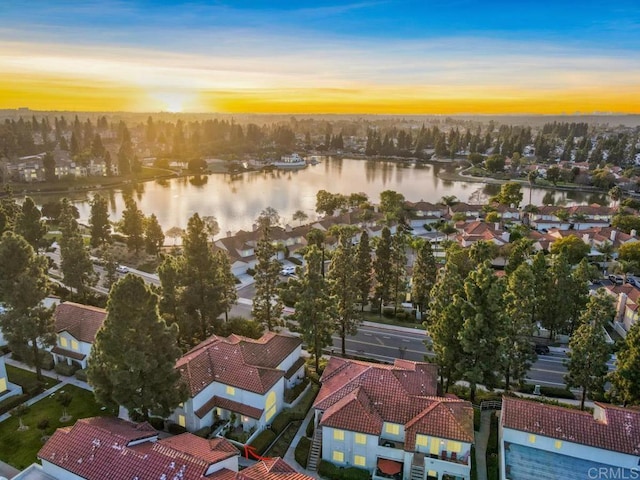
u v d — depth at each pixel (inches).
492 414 2122.3
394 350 2928.2
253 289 4025.6
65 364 2486.5
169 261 2682.1
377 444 1766.7
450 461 1701.5
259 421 1987.0
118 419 1801.2
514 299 2347.4
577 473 1685.5
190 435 1728.6
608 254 4778.5
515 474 1680.6
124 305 1796.3
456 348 2251.5
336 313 2596.0
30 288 2208.4
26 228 3762.3
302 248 4911.4
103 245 4724.4
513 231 5423.2
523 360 2325.3
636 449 1685.5
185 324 2620.6
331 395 1939.0
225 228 6382.9
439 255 5007.4
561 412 1823.3
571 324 3198.8
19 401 2175.2
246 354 2212.1
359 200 7101.4
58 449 1610.5
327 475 1768.0
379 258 3361.2
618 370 2082.9
